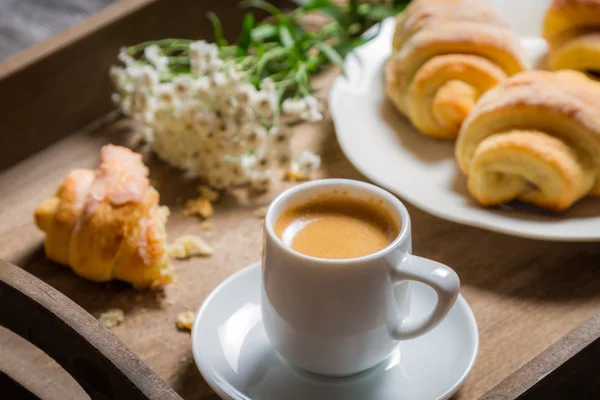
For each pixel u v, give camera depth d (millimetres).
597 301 730
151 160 856
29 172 845
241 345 668
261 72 919
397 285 636
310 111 853
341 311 628
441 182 818
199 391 679
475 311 724
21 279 632
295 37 932
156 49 889
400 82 871
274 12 968
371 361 649
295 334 642
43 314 622
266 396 645
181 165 845
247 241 782
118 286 745
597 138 775
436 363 657
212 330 671
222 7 966
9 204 815
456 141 856
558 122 784
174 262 763
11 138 849
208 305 678
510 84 814
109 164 750
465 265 757
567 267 754
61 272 753
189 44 918
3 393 649
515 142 773
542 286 741
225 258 768
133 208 730
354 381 653
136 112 851
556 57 889
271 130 828
